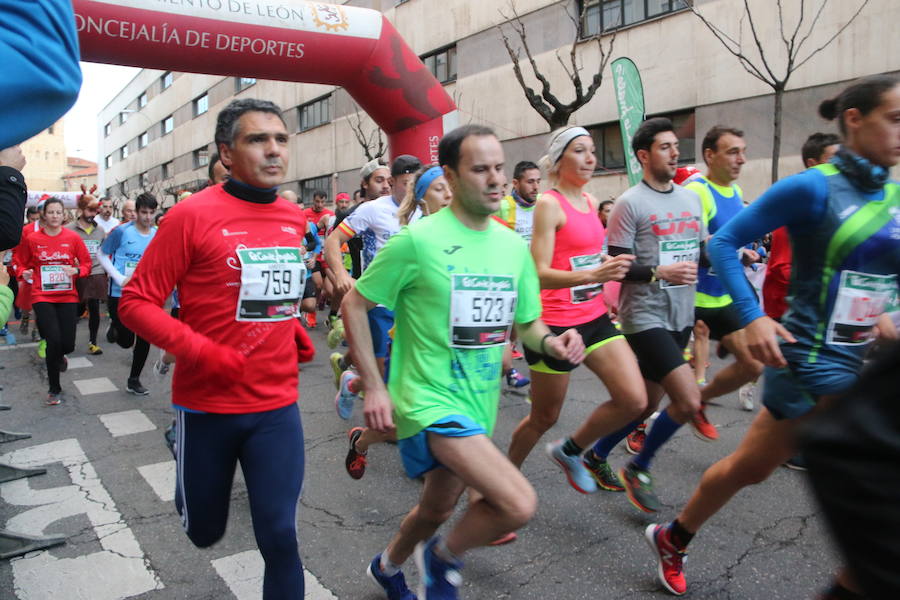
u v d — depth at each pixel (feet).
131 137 162.61
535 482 12.84
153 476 13.69
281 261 7.79
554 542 10.43
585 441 10.91
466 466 6.91
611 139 51.31
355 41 28.94
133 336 20.51
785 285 13.46
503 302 7.67
